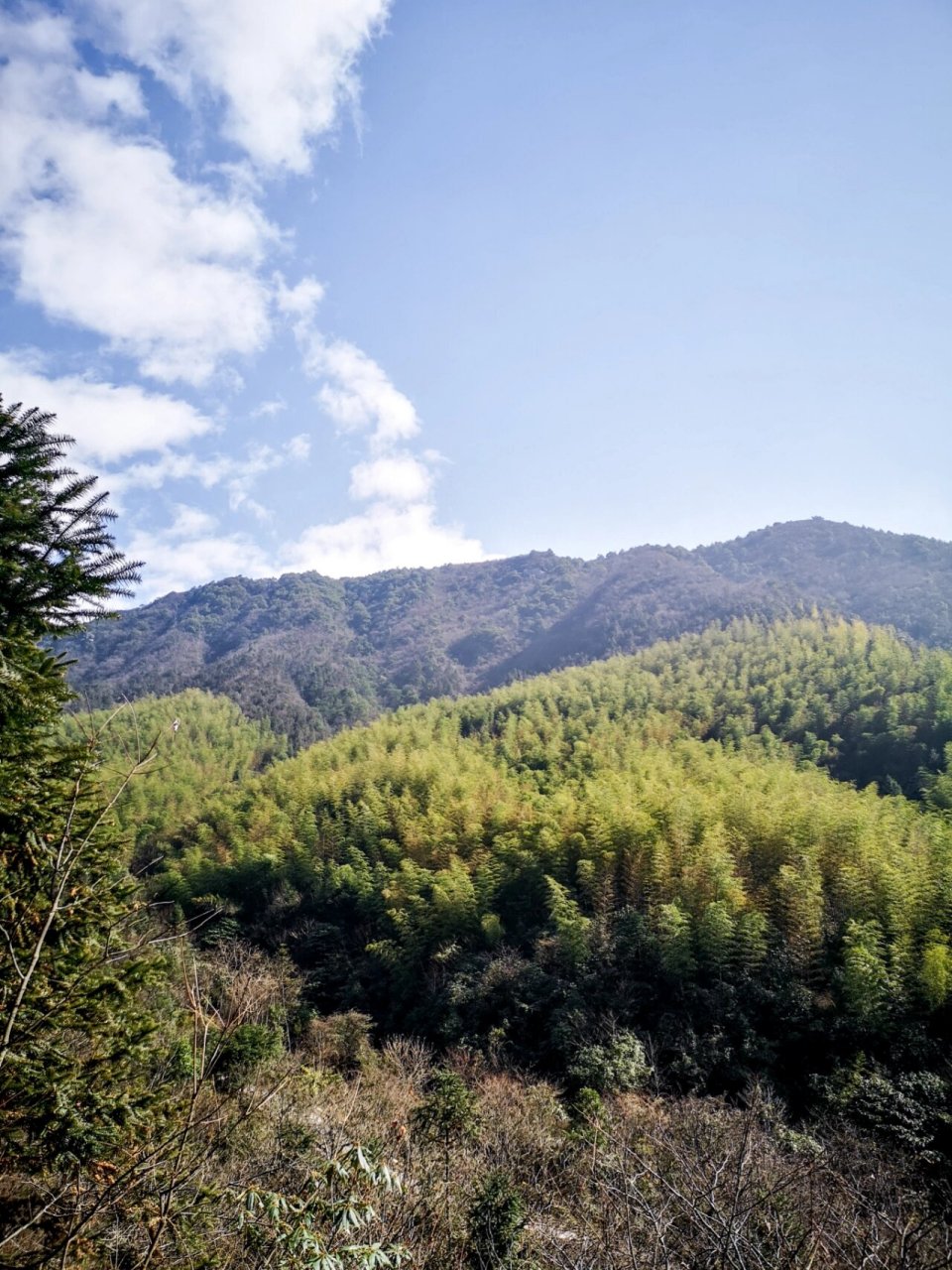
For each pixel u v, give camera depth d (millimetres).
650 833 30859
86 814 5336
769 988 23219
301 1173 6379
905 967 21641
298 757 61500
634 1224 5434
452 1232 7125
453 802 40094
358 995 30281
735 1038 22047
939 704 44094
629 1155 7188
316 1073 11727
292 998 24000
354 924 36406
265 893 38812
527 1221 7613
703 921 25000
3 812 5047
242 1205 4340
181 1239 4188
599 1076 19469
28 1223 3908
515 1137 12406
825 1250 5281
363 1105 11859
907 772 42000
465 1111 12883
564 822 34188
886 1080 18359
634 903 29156
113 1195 3842
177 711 77875
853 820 28453
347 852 39750
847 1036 21047
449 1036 25375
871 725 46312
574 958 26453
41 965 5043
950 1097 17359
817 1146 12898
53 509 5727
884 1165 12328
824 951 24219
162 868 40656
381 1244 4074
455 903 30859
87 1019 5484
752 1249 4660
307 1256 4047
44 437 5625
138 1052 5742
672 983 24828
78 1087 5148
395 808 42781
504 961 27578
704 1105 16422
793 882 25688
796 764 44812
